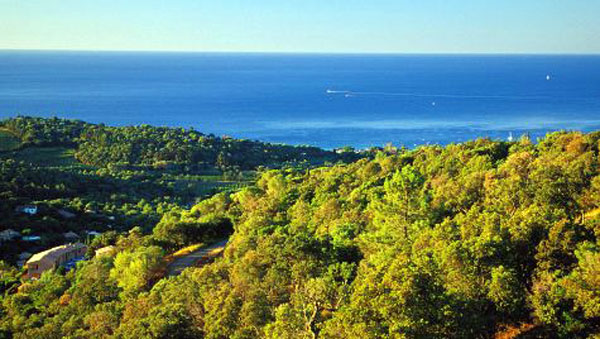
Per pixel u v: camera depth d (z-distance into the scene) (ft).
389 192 176.86
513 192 156.04
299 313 107.76
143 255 198.29
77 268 253.65
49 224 363.76
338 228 178.19
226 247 218.18
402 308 86.43
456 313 89.20
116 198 451.12
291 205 274.98
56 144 631.56
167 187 500.33
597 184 146.92
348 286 115.65
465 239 120.06
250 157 627.46
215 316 119.85
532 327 99.96
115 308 164.96
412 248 127.95
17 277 277.44
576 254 103.86
